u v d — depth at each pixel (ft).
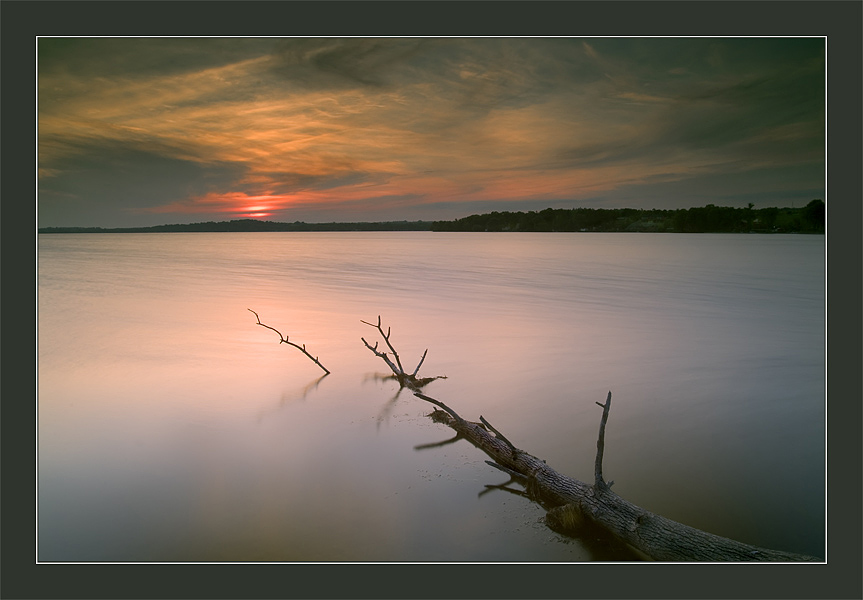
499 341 44.34
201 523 18.42
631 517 16.97
